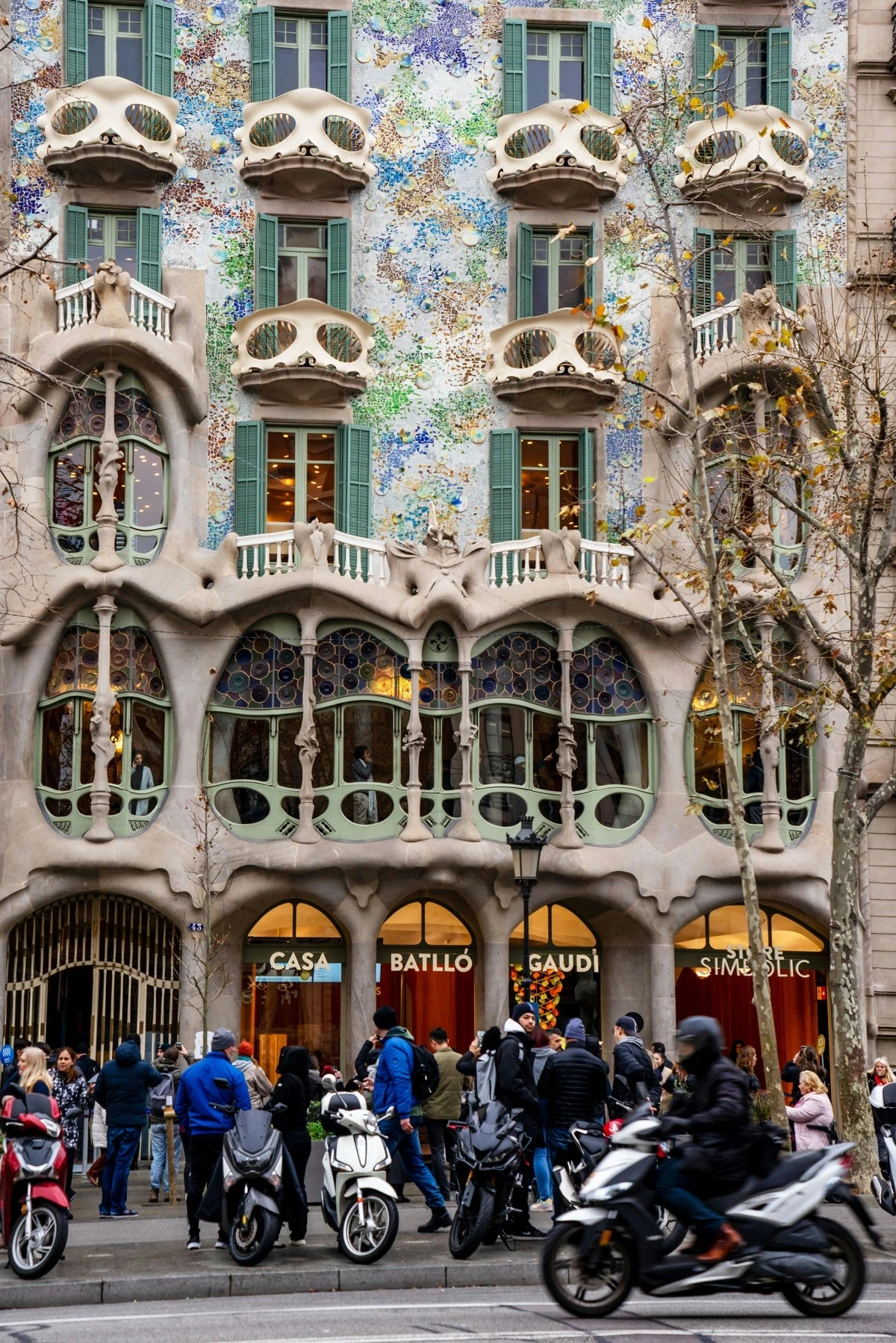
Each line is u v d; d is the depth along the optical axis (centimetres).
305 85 3284
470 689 3012
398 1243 1586
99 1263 1462
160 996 2948
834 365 2388
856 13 3325
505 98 3284
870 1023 3059
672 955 3033
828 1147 1192
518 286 3225
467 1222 1483
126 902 2953
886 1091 1788
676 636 3070
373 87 3288
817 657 3053
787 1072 2222
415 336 3225
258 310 3142
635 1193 1156
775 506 3050
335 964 3039
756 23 3347
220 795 2975
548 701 3052
